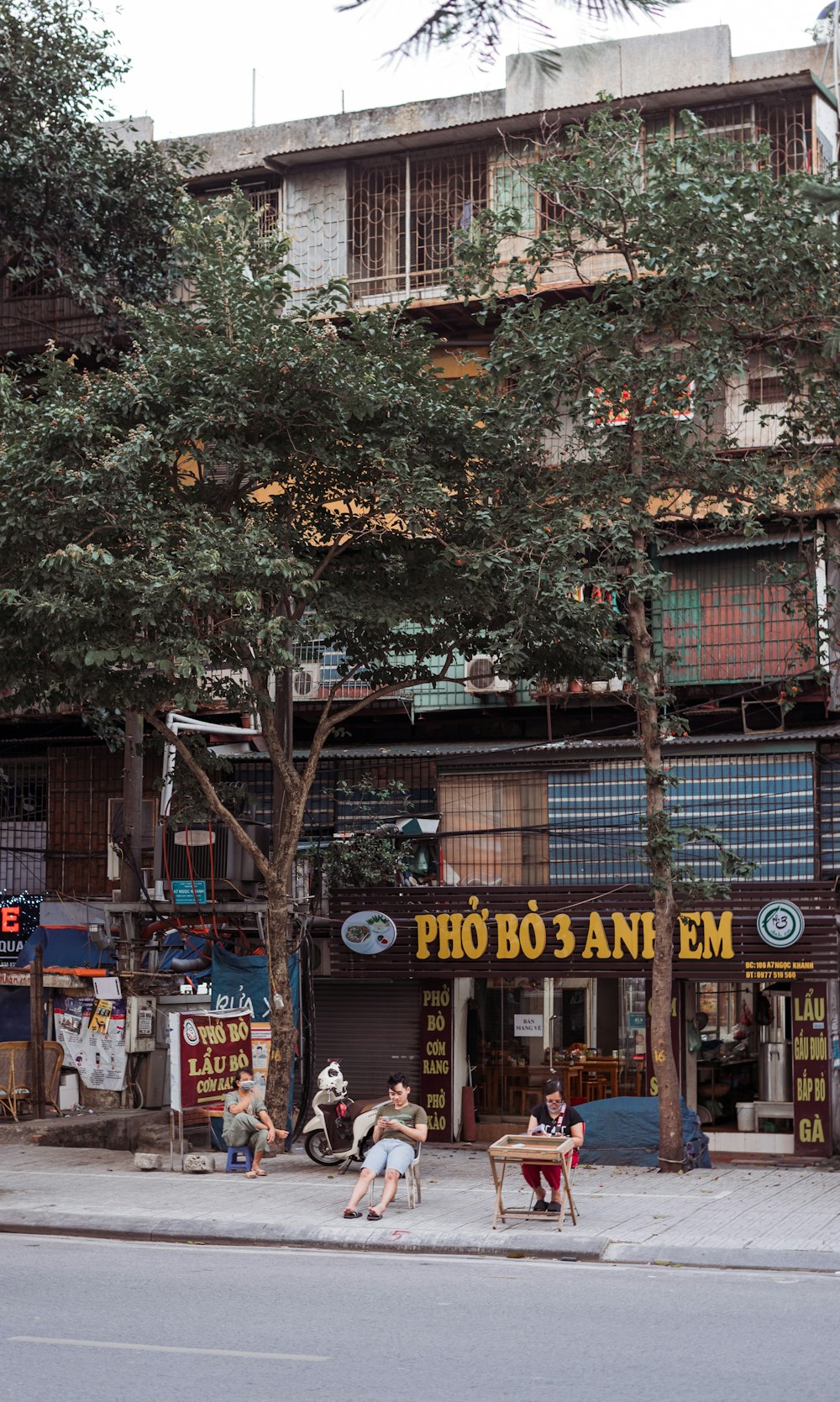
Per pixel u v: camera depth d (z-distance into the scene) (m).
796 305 15.93
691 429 16.19
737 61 23.92
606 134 16.61
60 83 21.75
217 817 19.58
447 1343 8.05
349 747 23.62
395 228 24.31
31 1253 11.43
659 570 21.73
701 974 19.48
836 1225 12.86
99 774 25.47
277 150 27.06
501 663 17.06
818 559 17.36
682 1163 16.94
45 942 22.69
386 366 16.36
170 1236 12.51
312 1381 7.15
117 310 23.45
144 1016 21.97
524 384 16.44
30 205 21.95
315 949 21.16
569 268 23.28
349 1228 12.41
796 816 19.83
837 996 20.17
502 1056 21.16
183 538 15.52
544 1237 11.98
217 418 15.41
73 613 14.55
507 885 21.00
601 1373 7.37
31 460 15.11
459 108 25.81
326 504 17.81
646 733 16.78
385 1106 13.80
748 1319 8.83
